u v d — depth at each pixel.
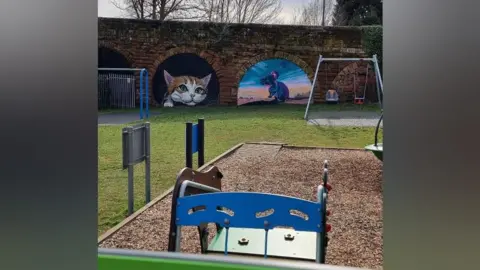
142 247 2.69
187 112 11.06
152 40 12.80
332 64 12.49
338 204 3.68
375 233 2.93
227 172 5.08
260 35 12.71
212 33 12.79
